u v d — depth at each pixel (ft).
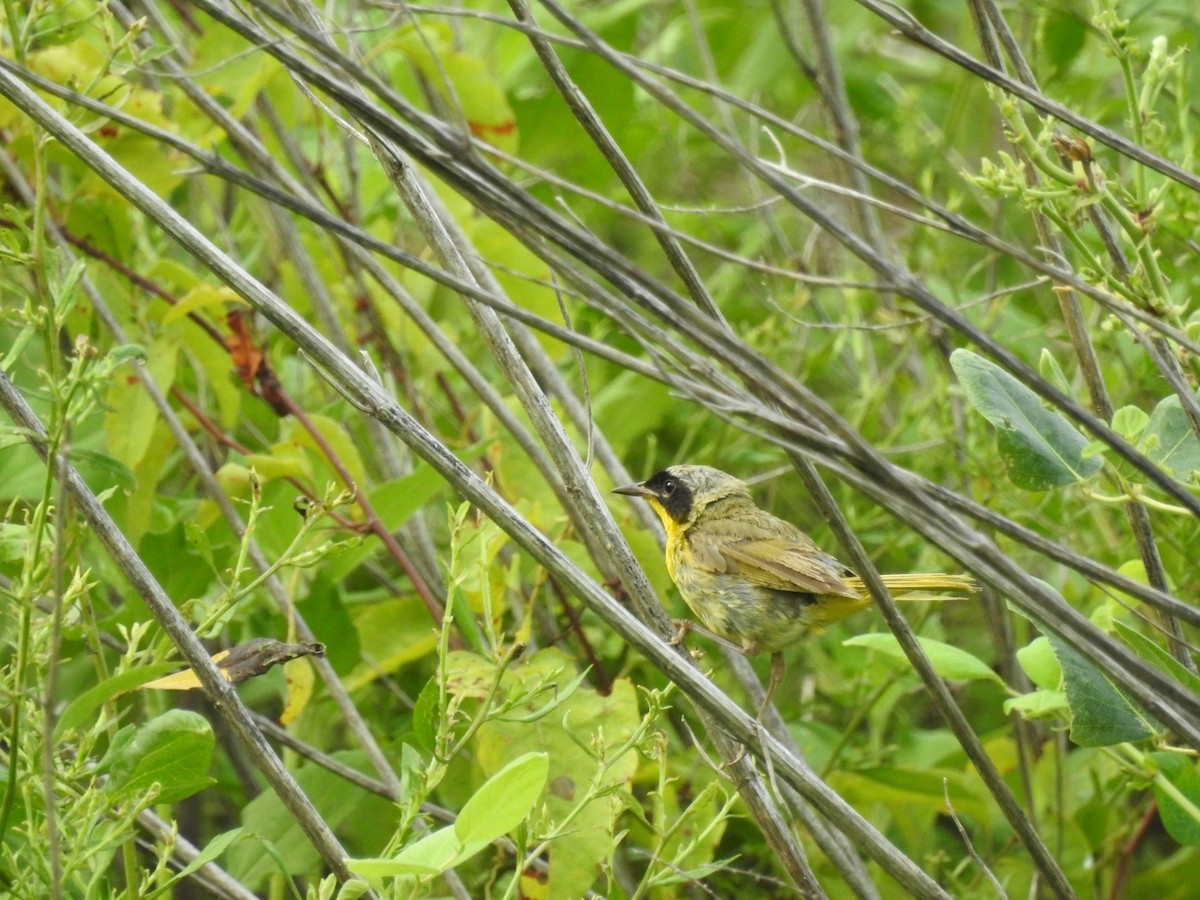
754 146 39.50
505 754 27.14
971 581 30.07
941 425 38.22
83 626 22.74
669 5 59.82
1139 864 42.01
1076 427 24.47
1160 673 17.69
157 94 32.99
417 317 32.45
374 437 37.04
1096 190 21.34
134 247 37.47
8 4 22.94
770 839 23.85
